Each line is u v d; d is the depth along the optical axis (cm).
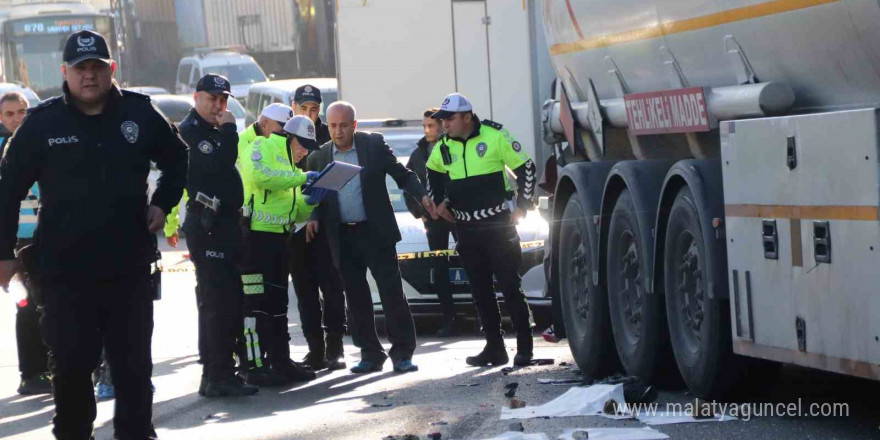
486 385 1606
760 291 1227
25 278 1178
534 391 1538
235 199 1585
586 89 1788
